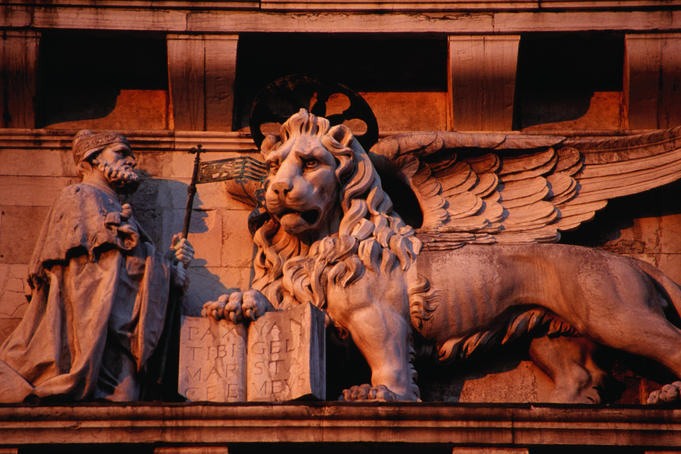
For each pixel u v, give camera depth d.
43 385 21.73
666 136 24.64
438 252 23.34
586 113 25.72
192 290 24.17
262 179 24.25
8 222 24.69
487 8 25.44
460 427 21.08
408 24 25.41
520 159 24.64
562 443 21.05
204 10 25.53
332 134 23.84
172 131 25.42
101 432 21.09
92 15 25.44
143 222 24.75
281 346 22.14
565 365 23.22
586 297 22.78
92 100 25.91
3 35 25.36
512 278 23.14
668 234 24.56
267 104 24.78
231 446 21.11
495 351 23.53
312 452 21.28
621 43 25.48
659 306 22.92
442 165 24.58
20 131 25.28
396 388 22.42
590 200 24.39
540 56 25.70
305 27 25.44
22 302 24.08
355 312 22.86
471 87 25.33
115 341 22.34
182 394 21.98
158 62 25.88
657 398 21.59
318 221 23.52
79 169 24.12
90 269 22.69
